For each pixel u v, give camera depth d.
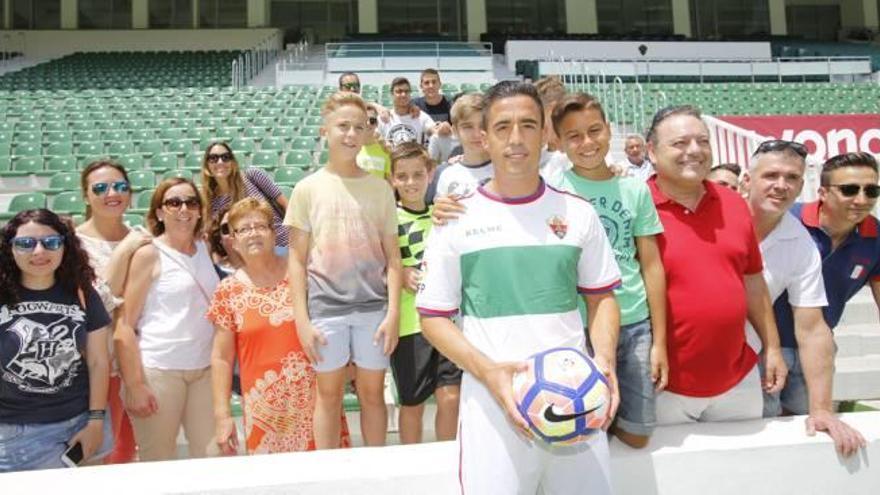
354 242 2.39
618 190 1.89
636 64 15.53
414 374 2.60
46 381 2.15
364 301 2.42
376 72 15.18
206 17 20.70
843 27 23.77
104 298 2.37
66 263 2.20
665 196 1.92
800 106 12.55
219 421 2.47
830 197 2.36
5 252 2.12
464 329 1.59
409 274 2.60
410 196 2.72
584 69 14.82
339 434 2.45
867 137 7.42
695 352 1.88
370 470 1.74
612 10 22.77
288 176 7.10
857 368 3.44
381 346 2.43
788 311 2.27
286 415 2.46
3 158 7.86
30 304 2.14
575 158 1.91
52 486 1.68
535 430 1.38
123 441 2.63
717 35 23.27
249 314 2.48
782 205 2.09
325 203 2.39
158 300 2.56
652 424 1.81
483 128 1.58
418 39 20.56
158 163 7.97
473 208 1.55
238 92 12.29
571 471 1.52
